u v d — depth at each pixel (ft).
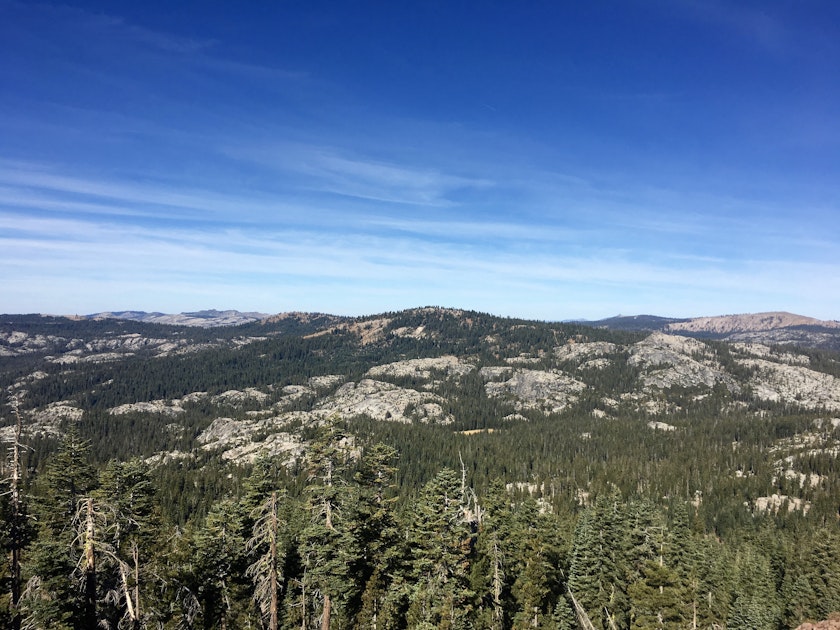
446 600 165.27
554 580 222.69
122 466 209.46
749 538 366.02
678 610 205.67
